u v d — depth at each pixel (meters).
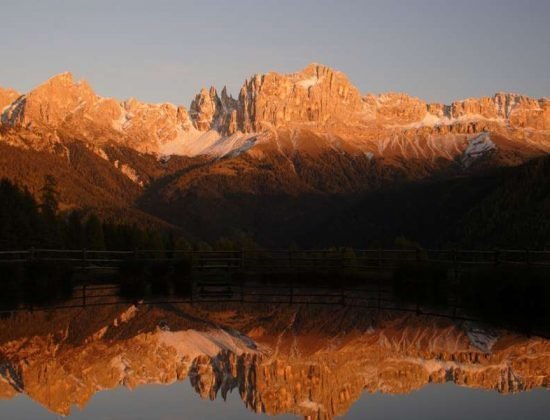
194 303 37.72
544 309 33.84
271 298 39.94
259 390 21.16
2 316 32.41
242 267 49.44
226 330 29.95
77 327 30.05
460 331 28.83
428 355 24.95
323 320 32.06
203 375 22.80
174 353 25.84
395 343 26.92
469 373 22.58
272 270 50.56
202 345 27.17
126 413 18.73
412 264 45.47
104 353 25.48
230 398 20.33
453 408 18.97
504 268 38.03
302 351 26.12
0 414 18.45
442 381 21.73
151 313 34.12
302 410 19.16
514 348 25.72
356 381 22.02
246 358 25.22
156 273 50.22
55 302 37.47
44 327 29.86
